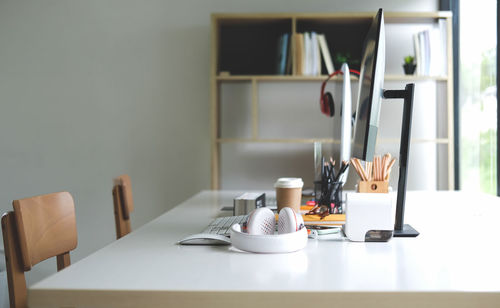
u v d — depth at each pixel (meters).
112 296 0.80
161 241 1.22
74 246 1.44
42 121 3.62
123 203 2.09
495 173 2.62
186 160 3.58
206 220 1.59
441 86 3.24
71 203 1.45
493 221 1.50
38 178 3.63
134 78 3.58
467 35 3.04
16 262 1.19
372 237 1.19
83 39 3.59
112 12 3.57
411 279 0.85
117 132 3.60
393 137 3.44
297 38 3.13
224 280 0.85
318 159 1.91
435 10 3.41
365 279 0.85
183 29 3.54
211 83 3.14
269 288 0.80
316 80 3.29
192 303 0.79
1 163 3.63
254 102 3.14
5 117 3.63
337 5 3.45
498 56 2.52
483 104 2.78
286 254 1.05
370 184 1.42
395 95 1.29
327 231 1.29
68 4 3.59
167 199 3.60
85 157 3.61
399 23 3.37
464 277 0.86
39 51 3.61
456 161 3.29
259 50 3.45
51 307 0.80
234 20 3.23
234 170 3.55
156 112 3.58
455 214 1.65
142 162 3.60
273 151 3.53
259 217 1.20
